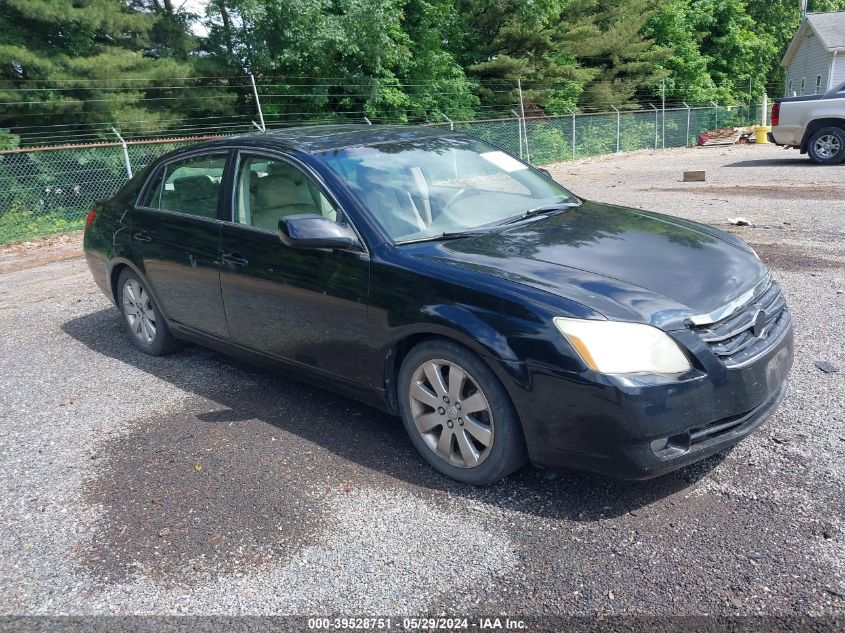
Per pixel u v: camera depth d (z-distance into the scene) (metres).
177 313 5.01
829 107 14.70
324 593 2.78
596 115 24.84
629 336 2.96
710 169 16.16
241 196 4.45
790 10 45.00
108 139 15.98
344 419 4.25
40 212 14.23
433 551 2.99
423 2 22.50
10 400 4.88
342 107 21.11
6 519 3.41
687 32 35.00
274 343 4.29
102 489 3.62
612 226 3.96
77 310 7.10
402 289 3.51
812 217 9.24
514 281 3.25
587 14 31.09
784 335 3.49
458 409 3.39
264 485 3.57
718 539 2.94
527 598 2.68
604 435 2.96
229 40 18.41
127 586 2.89
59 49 15.77
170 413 4.48
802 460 3.47
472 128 20.75
